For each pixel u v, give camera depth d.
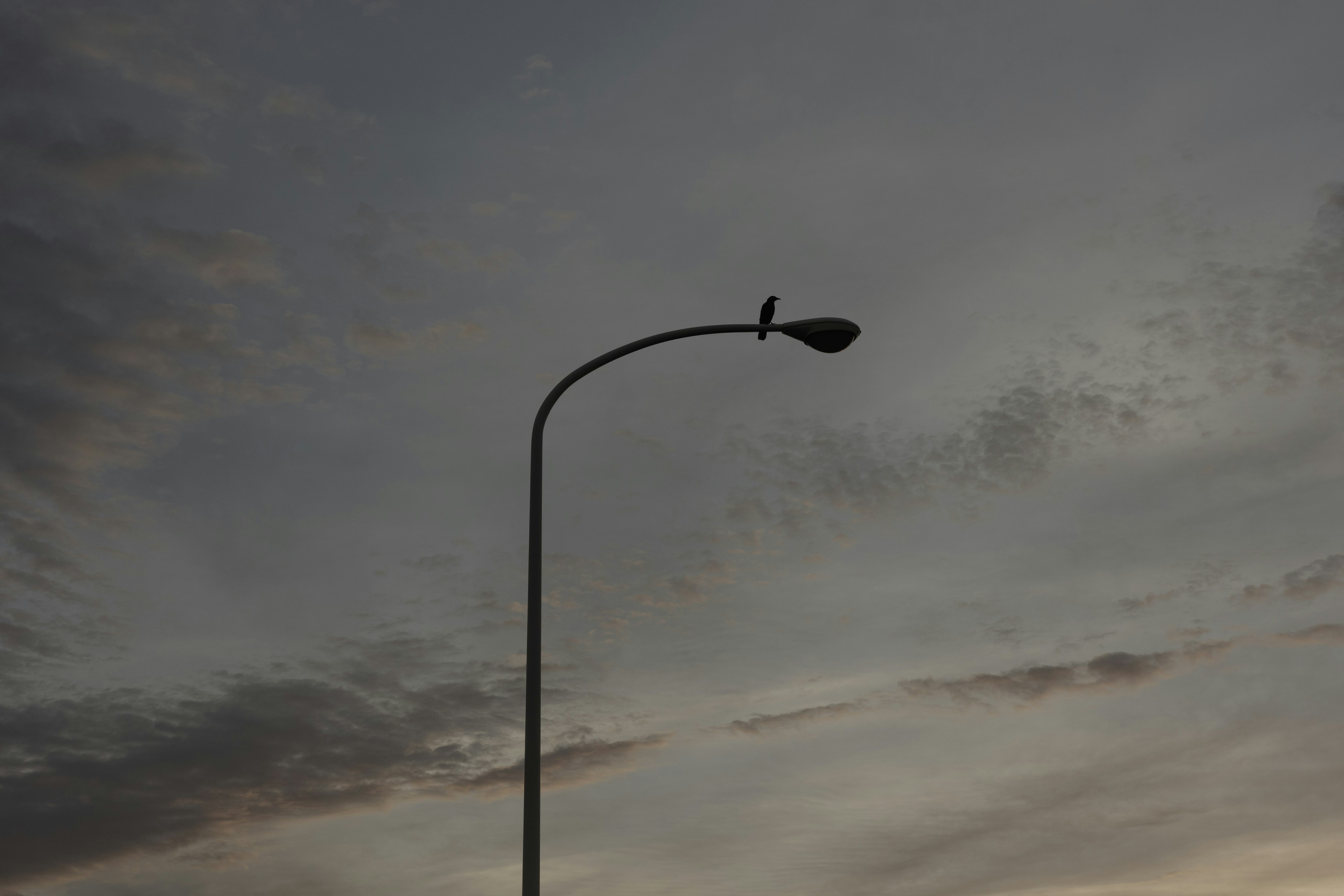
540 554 12.50
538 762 11.36
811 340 14.84
